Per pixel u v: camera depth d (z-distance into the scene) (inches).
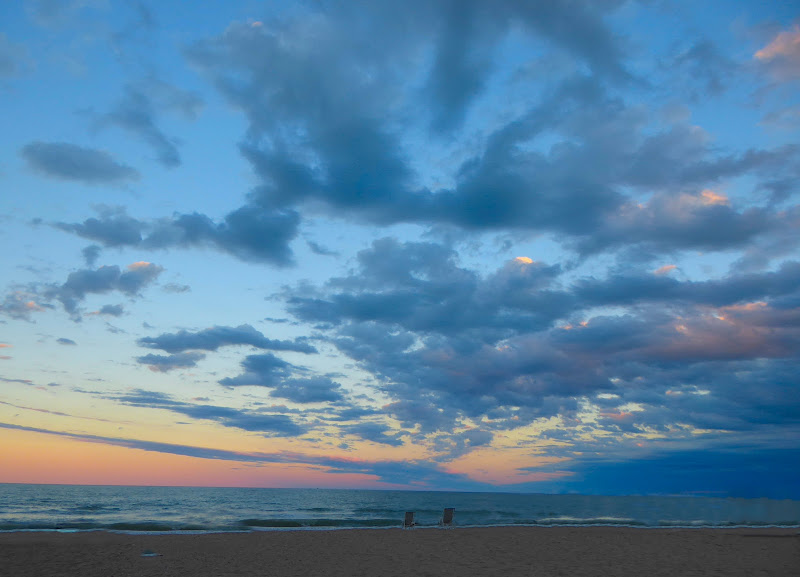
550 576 551.8
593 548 802.8
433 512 2418.8
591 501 5703.7
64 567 617.3
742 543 875.4
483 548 803.4
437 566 626.5
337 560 679.1
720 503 5251.0
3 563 644.7
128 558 693.9
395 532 1066.1
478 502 4697.3
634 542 886.4
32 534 992.9
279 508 2645.2
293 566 630.5
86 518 1742.1
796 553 750.5
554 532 1068.5
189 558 697.0
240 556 717.3
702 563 645.9
